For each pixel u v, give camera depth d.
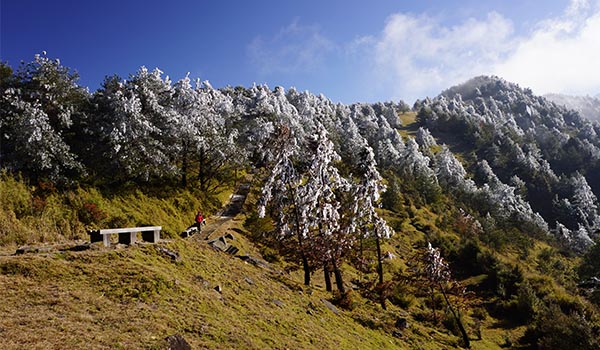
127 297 9.33
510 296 39.47
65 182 29.28
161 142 39.31
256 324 10.71
